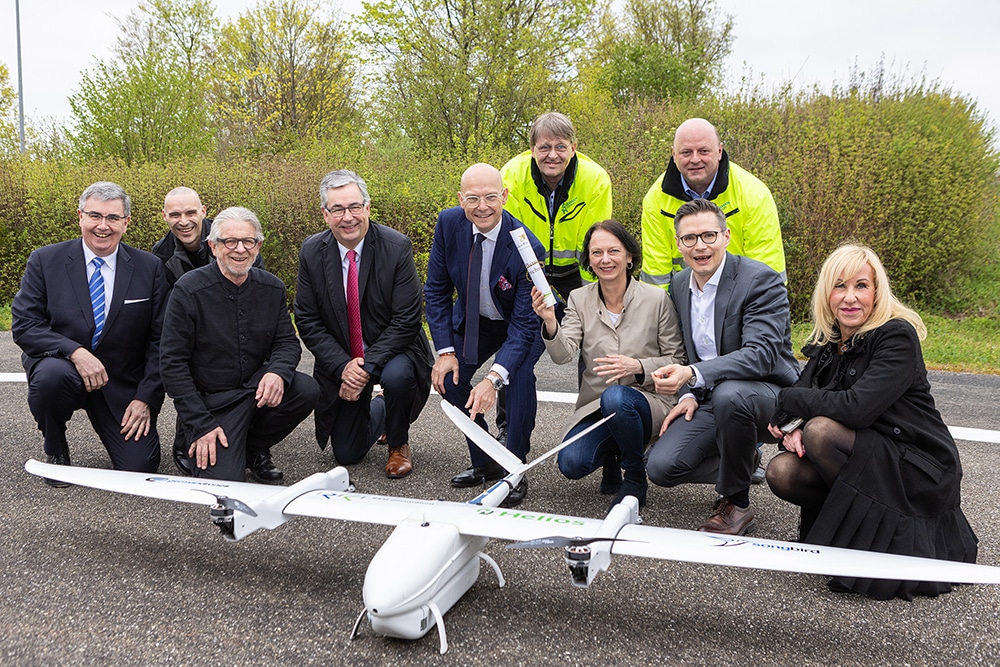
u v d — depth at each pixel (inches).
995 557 143.0
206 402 176.6
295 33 911.0
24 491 178.5
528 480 191.8
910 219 412.5
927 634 115.9
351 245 186.1
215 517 119.0
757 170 427.5
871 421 125.6
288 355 185.0
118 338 182.5
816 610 123.9
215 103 909.8
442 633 110.5
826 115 452.1
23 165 520.4
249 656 108.9
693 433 154.5
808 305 416.2
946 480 125.3
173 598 127.0
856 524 123.4
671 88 881.5
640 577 136.6
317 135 873.5
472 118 689.6
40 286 181.0
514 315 178.2
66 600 125.6
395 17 674.2
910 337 126.5
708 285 160.1
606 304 171.2
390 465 191.6
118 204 179.5
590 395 171.5
